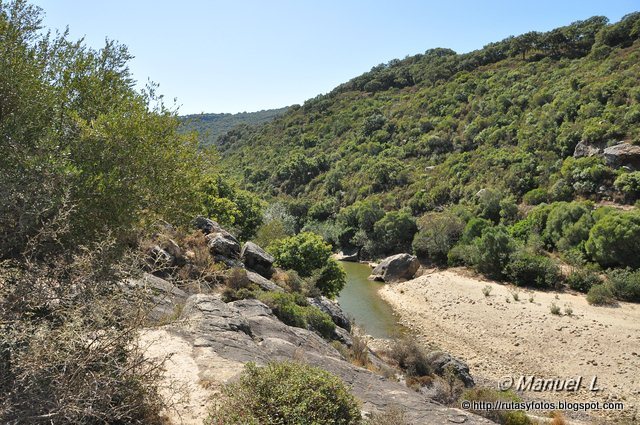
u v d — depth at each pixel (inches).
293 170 3063.5
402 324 1045.8
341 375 381.7
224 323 420.8
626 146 1592.0
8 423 143.4
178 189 395.9
